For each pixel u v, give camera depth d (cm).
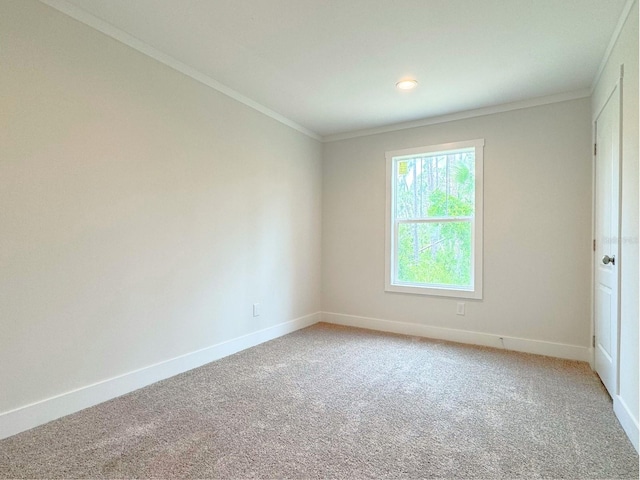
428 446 172
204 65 267
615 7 194
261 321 348
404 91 306
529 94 310
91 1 196
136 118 237
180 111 267
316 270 432
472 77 280
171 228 261
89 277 212
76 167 205
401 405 216
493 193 338
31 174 187
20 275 183
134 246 237
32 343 187
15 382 181
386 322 396
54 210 196
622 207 201
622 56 202
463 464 159
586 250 300
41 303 191
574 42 229
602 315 253
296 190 396
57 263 197
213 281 296
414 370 274
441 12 201
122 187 229
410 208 389
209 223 292
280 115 366
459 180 362
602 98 256
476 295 346
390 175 394
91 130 212
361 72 274
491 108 337
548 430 187
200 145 283
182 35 228
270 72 276
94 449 168
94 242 214
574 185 304
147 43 238
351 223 418
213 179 295
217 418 198
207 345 290
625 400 188
